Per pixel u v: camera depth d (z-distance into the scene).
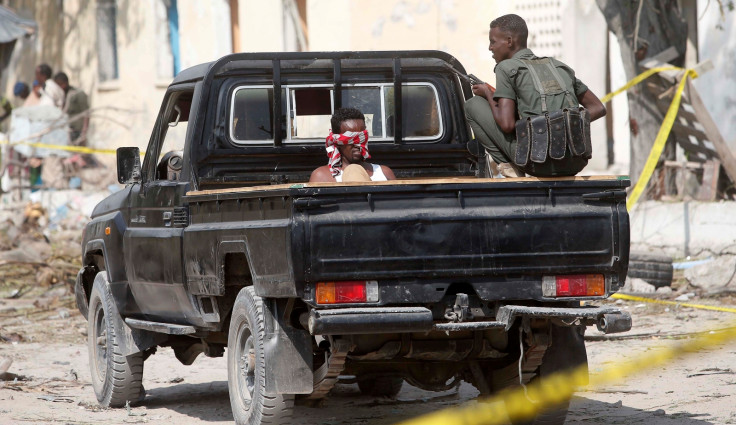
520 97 22.00
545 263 21.16
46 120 74.62
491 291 21.08
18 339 41.31
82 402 29.41
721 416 25.00
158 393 31.03
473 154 27.53
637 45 53.56
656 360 33.19
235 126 25.80
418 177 27.50
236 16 83.94
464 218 20.77
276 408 21.77
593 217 21.39
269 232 20.77
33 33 93.38
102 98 91.94
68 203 74.31
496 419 25.52
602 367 32.44
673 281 48.59
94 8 92.00
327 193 20.19
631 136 55.22
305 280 20.08
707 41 54.19
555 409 22.89
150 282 26.72
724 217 50.97
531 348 22.17
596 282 21.61
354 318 19.75
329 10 75.19
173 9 88.38
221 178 25.50
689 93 50.94
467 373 24.14
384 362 22.98
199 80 26.20
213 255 23.23
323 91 26.66
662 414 25.42
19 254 59.03
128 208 28.25
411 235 20.53
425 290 20.73
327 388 22.34
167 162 28.31
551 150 21.02
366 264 20.31
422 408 27.59
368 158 27.02
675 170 55.19
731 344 35.53
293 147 26.03
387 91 27.27
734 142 53.50
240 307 22.72
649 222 53.94
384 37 73.00
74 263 59.53
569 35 62.19
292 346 21.50
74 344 40.69
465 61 69.44
